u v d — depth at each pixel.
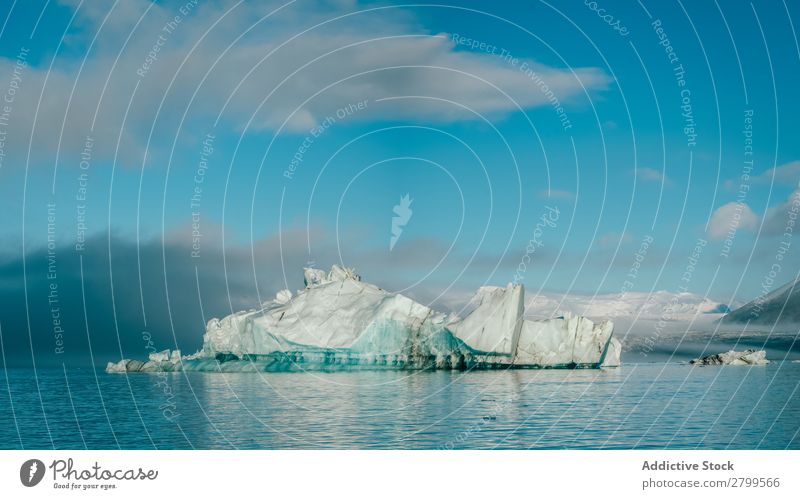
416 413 40.75
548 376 70.19
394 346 78.62
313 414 40.41
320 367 78.31
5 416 42.66
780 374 75.75
